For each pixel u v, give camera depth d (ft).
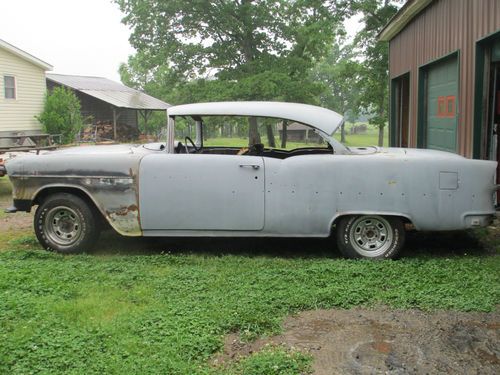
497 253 18.98
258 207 18.28
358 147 20.33
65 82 95.96
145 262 18.10
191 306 13.67
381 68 76.48
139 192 18.74
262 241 21.43
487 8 23.65
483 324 12.68
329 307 13.84
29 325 12.48
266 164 18.19
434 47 31.99
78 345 11.38
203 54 94.17
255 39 94.63
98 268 17.21
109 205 18.98
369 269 16.61
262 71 91.66
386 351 11.41
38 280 15.72
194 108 19.48
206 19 91.71
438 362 10.90
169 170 18.57
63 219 19.72
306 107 19.86
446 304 13.78
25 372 10.30
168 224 18.76
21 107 74.18
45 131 75.00
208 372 10.39
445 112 31.19
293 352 11.27
